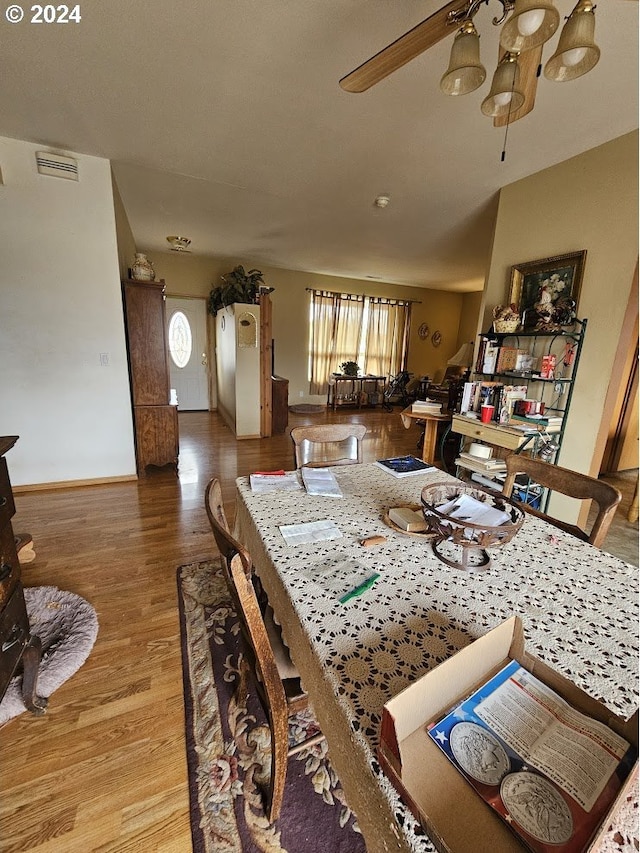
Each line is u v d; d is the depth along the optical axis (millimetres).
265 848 934
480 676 646
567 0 1405
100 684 1366
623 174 2117
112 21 1494
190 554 2213
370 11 1422
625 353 2303
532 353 2680
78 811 1000
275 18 1468
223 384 5922
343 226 3994
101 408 3170
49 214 2713
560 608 854
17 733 1190
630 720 541
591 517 2973
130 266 3818
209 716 1256
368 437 5320
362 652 712
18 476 3029
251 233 4391
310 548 1062
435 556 1041
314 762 1134
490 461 2562
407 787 501
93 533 2436
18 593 1221
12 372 2865
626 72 1646
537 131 2107
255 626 786
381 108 1986
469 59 1020
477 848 448
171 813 1003
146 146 2473
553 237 2502
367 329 7742
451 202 3201
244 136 2311
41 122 2229
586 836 447
